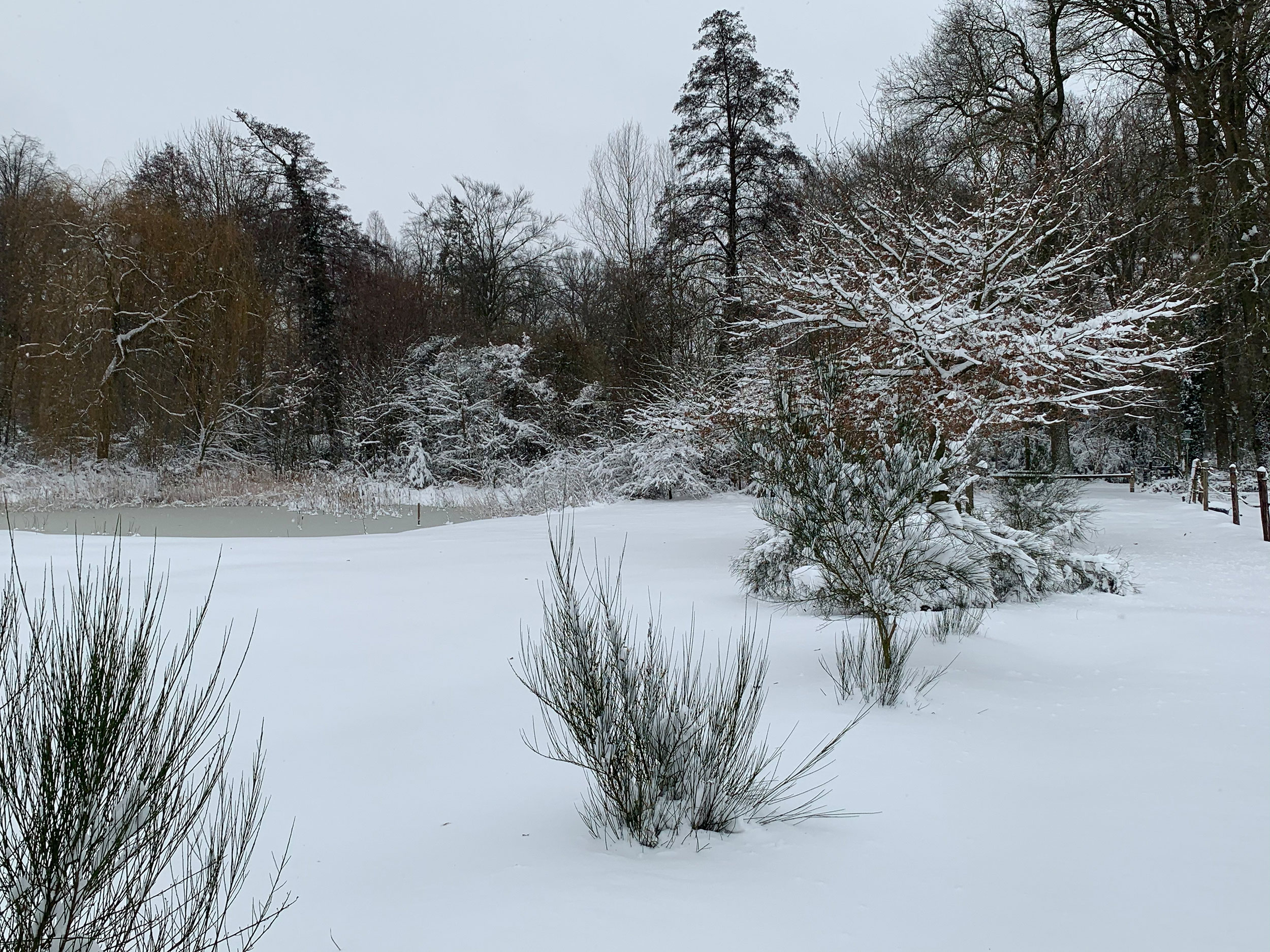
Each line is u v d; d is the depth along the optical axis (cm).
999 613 761
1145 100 2095
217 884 239
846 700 512
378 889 291
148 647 236
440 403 3047
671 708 362
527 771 416
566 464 2677
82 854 203
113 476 2462
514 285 4281
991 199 1258
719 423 1209
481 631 717
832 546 587
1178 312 1211
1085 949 242
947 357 1104
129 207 2647
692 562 1153
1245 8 1847
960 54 2217
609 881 290
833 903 272
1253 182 2016
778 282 1277
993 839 321
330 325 3469
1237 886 276
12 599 237
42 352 2483
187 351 2681
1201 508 1750
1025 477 1035
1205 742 421
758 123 2966
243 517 2098
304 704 526
